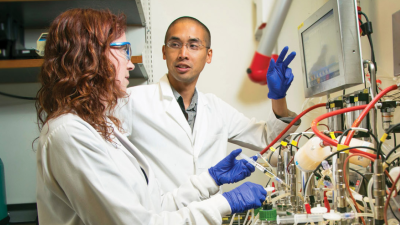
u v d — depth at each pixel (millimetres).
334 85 1146
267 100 2068
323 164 891
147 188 942
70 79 802
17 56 1670
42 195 831
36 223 1709
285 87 1347
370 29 1331
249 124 1705
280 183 1156
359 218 794
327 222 824
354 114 1076
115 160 856
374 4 1619
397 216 775
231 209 899
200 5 2072
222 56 2082
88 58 830
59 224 820
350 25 1062
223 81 2082
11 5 1575
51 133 767
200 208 861
